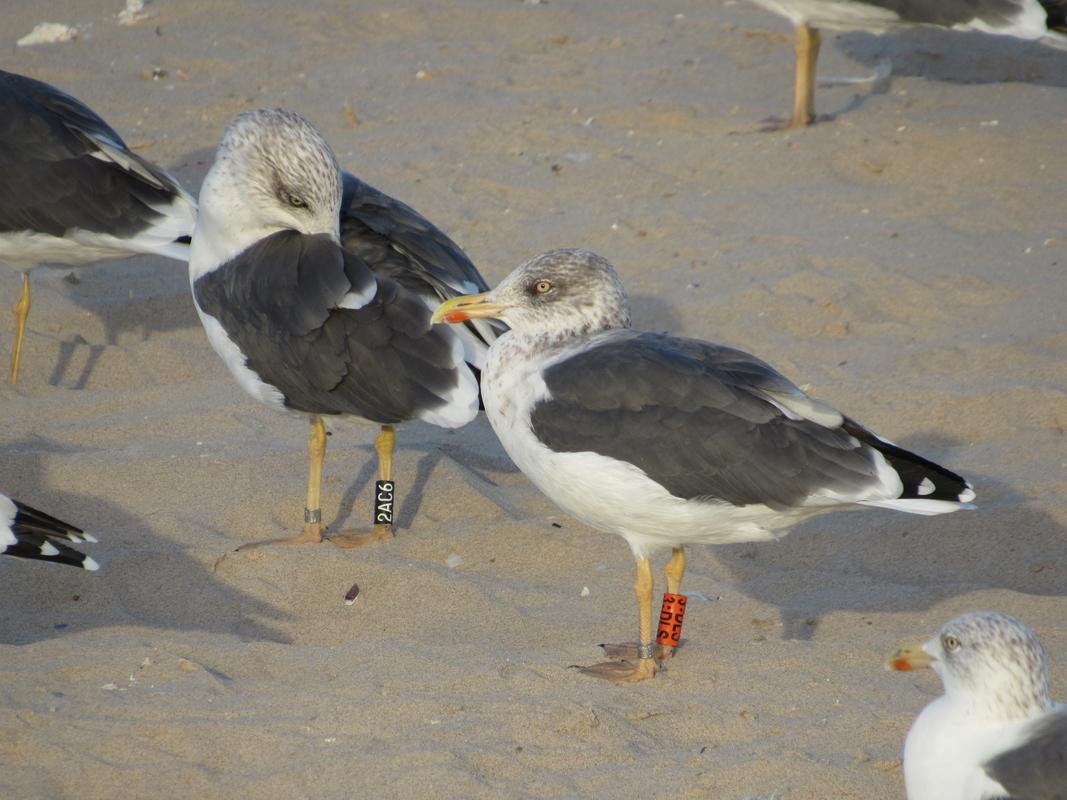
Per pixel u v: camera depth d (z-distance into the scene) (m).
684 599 10.21
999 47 23.72
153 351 15.46
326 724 9.25
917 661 7.96
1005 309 15.81
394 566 11.51
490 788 8.55
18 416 14.07
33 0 26.78
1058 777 7.33
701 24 25.64
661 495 9.56
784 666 10.00
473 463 13.77
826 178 19.31
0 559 11.59
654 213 18.39
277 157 11.80
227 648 10.28
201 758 8.91
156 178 14.55
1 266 17.09
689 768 8.77
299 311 11.43
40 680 9.72
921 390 14.13
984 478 12.73
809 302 16.06
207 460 13.23
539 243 17.73
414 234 12.26
